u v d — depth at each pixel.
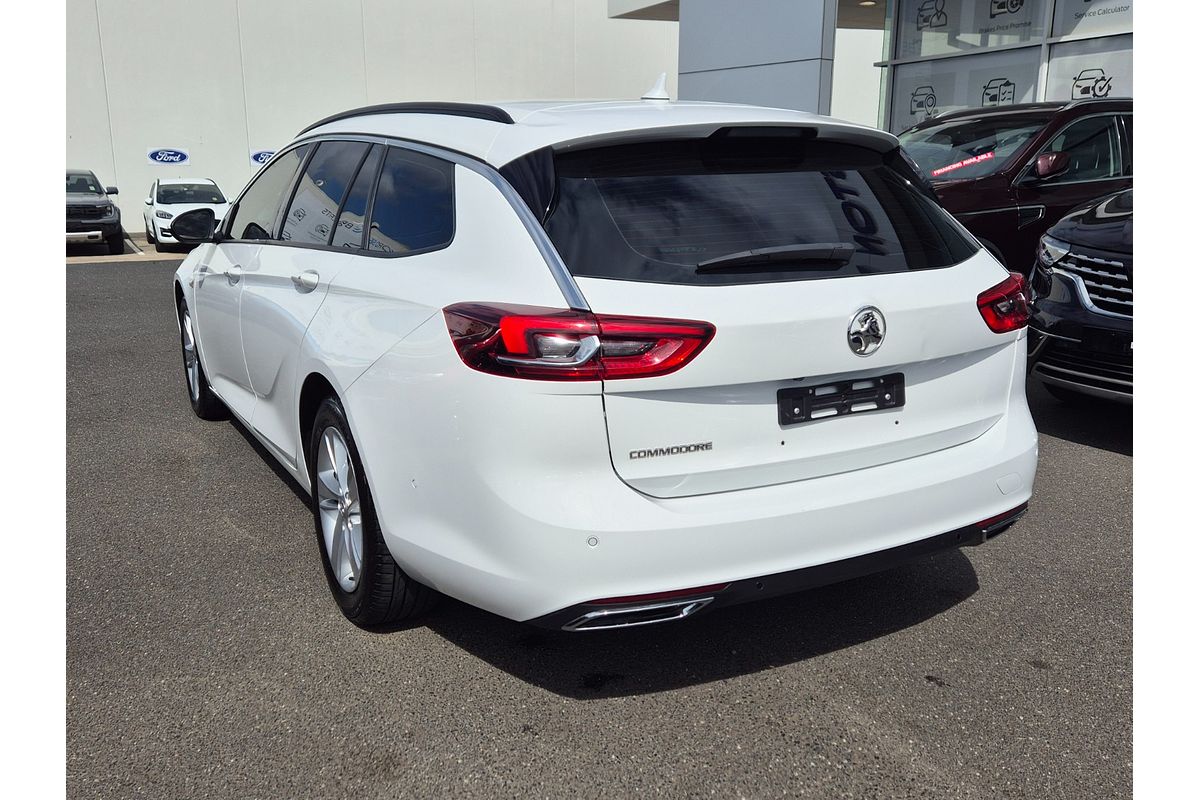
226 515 4.12
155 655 2.96
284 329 3.46
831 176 2.80
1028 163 6.90
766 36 13.04
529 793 2.31
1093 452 4.98
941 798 2.30
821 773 2.39
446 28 26.09
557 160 2.53
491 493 2.36
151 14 23.30
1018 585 3.45
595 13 27.72
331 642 3.04
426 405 2.53
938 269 2.75
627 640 3.06
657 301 2.32
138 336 8.63
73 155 23.06
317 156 3.79
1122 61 10.36
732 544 2.39
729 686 2.79
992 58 11.86
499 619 3.20
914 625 3.16
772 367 2.41
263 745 2.50
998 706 2.68
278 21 24.52
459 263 2.60
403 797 2.30
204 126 24.25
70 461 4.85
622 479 2.35
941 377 2.76
